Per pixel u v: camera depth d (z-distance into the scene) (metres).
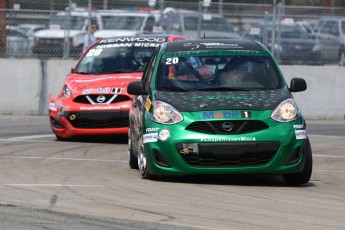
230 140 33.75
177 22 77.00
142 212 27.98
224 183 35.59
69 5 74.75
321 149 51.28
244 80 37.41
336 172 41.03
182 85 37.12
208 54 38.88
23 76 72.62
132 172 38.97
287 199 31.42
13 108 72.62
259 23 76.75
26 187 33.22
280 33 76.31
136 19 77.19
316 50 76.56
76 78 52.88
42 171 38.75
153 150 34.62
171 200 30.61
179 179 36.41
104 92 50.31
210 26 76.94
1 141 52.34
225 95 35.81
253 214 28.02
